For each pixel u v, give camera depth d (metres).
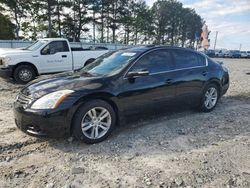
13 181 3.03
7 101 6.75
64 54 10.32
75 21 43.22
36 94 3.86
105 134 4.17
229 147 4.02
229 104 6.85
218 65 6.21
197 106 5.76
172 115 5.65
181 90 5.17
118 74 4.34
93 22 45.12
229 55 54.28
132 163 3.48
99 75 4.42
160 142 4.16
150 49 4.86
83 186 2.95
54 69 10.18
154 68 4.79
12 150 3.81
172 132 4.62
